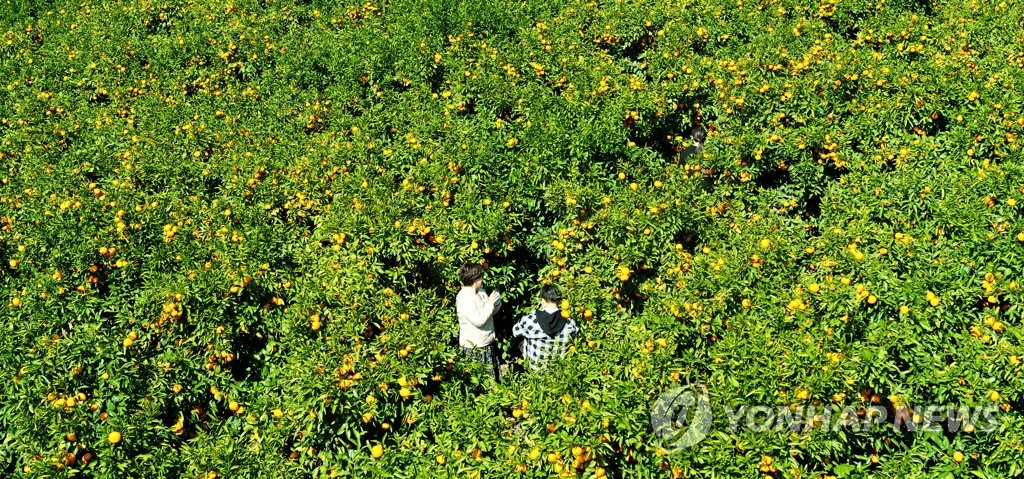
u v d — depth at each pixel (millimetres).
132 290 7566
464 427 5961
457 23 12156
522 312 8109
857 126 9094
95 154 9508
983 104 8922
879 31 11219
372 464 5887
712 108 10008
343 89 10633
